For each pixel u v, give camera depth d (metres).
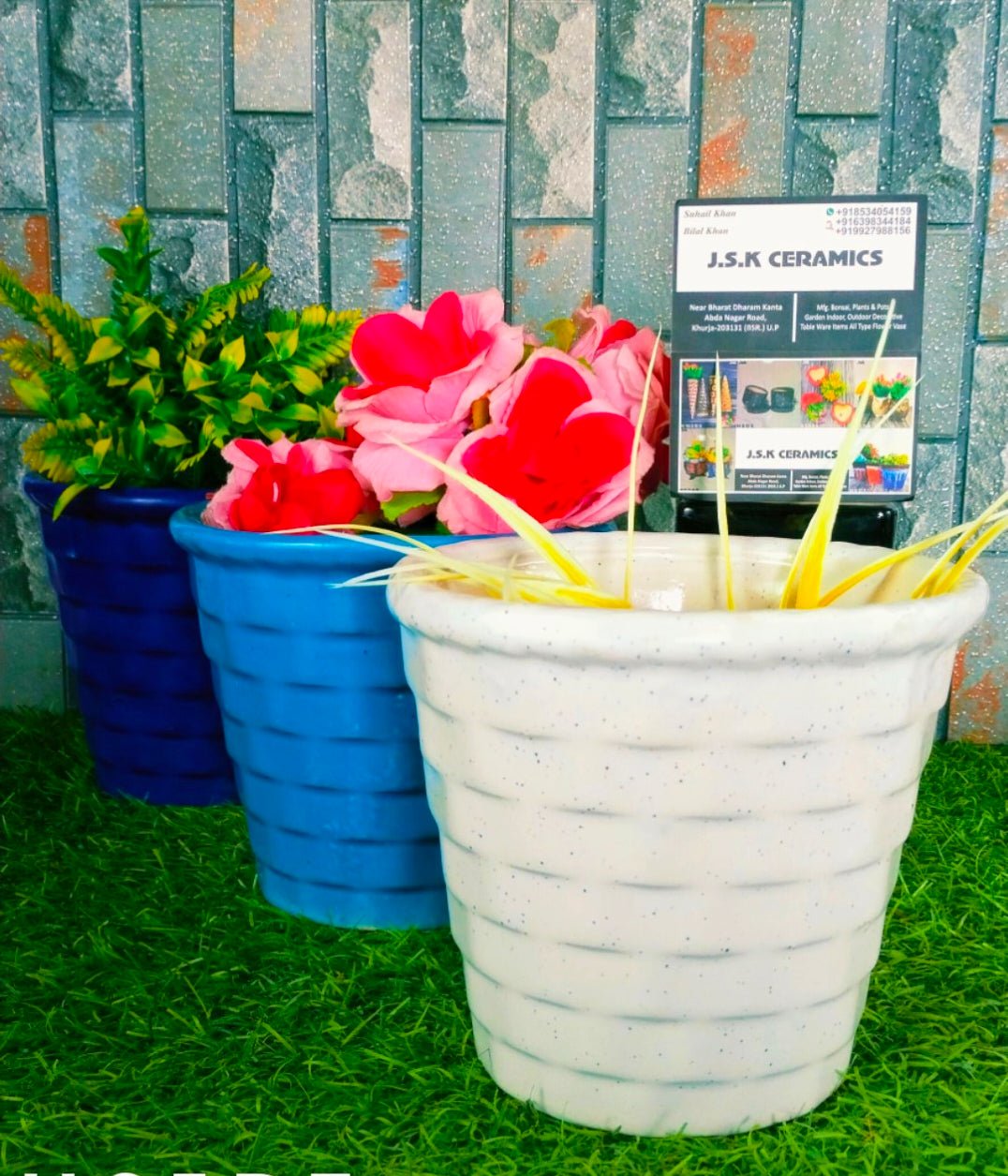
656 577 0.71
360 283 1.28
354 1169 0.61
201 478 1.11
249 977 0.80
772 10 1.20
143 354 1.05
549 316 1.27
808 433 0.89
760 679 0.52
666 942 0.56
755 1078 0.60
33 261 1.29
